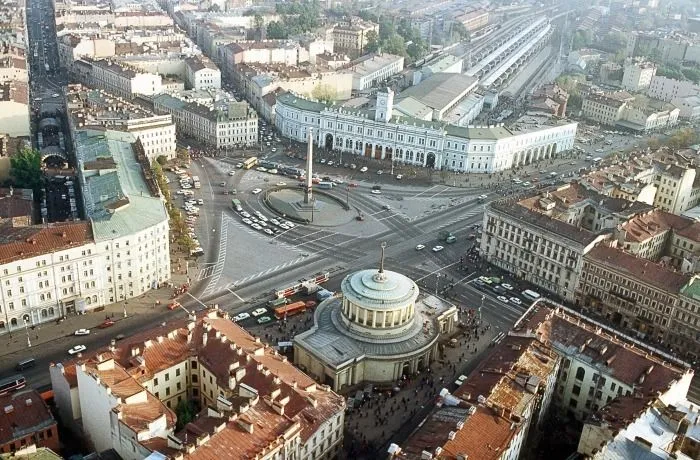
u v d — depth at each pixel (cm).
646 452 14612
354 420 18738
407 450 14375
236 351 17875
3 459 14025
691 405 17375
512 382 17138
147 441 14612
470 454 14162
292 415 15950
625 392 18038
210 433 14262
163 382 17788
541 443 18312
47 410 16512
